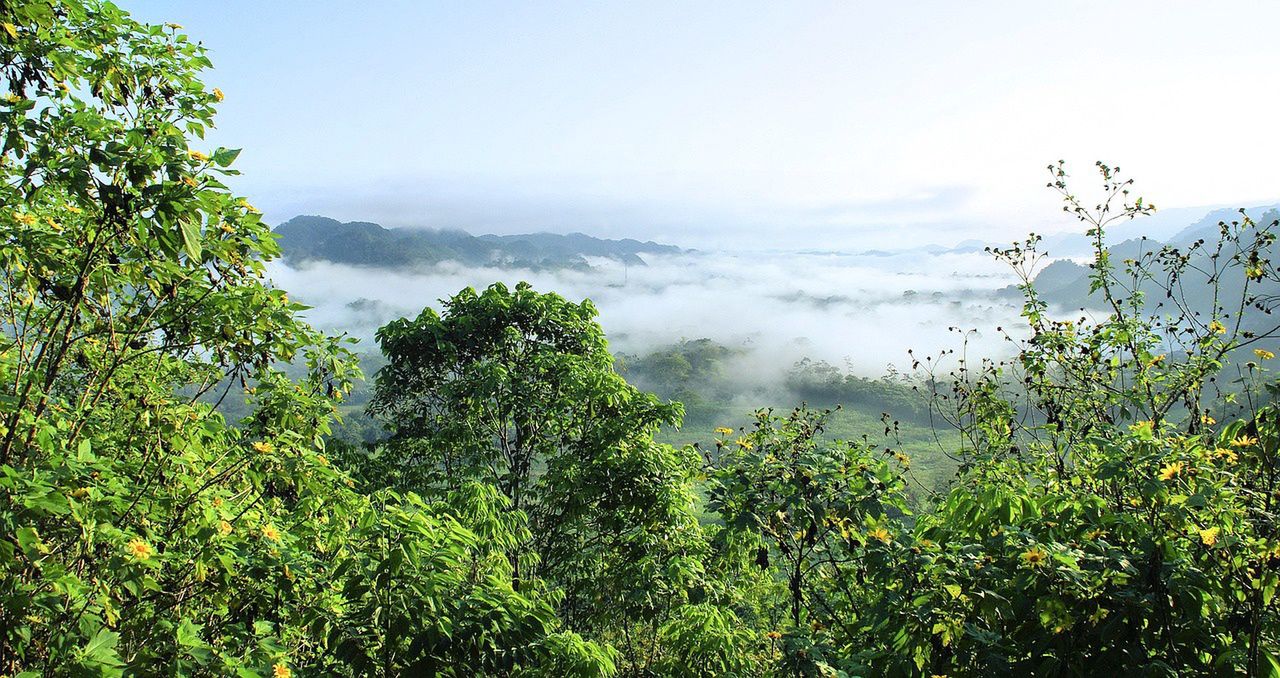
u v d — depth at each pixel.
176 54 4.22
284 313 4.18
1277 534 3.43
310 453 4.43
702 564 10.39
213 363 4.36
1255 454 3.90
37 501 3.02
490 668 4.47
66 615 3.51
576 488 11.71
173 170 3.30
